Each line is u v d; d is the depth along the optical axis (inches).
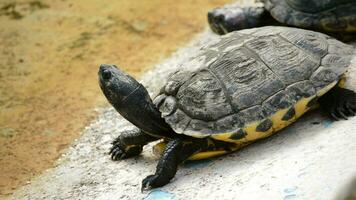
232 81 273.1
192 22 456.8
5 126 353.4
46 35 453.4
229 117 265.3
